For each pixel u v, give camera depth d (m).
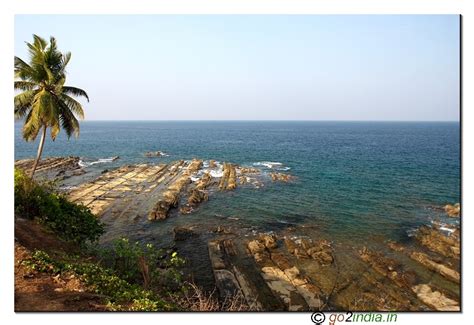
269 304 12.45
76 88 17.66
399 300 12.70
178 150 66.00
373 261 15.63
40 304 6.40
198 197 26.88
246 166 45.00
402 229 20.08
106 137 99.94
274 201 26.86
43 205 11.05
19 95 16.19
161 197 27.36
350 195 28.19
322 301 12.68
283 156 55.38
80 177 35.66
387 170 39.34
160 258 16.41
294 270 14.90
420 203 25.41
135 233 20.22
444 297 12.78
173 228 20.88
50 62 16.48
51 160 43.97
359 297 12.95
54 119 16.17
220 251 17.17
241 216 23.28
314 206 25.27
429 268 15.04
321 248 16.94
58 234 10.73
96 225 12.85
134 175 36.09
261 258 16.19
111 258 11.06
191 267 15.89
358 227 20.61
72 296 6.84
